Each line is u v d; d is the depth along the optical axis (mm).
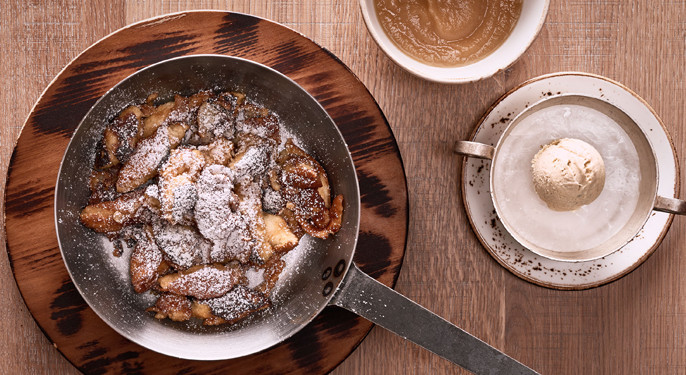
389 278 750
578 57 794
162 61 694
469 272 791
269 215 739
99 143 718
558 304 797
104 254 728
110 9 771
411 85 785
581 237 767
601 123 761
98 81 725
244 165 722
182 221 717
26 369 761
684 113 797
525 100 769
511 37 730
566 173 739
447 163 787
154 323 724
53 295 727
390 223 750
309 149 750
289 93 722
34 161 722
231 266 734
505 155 766
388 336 791
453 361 723
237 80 728
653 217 776
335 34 781
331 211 740
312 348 750
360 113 746
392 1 729
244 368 747
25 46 767
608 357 798
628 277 799
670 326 798
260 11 777
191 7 773
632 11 795
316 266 751
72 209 706
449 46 734
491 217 772
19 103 766
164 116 726
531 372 722
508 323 793
